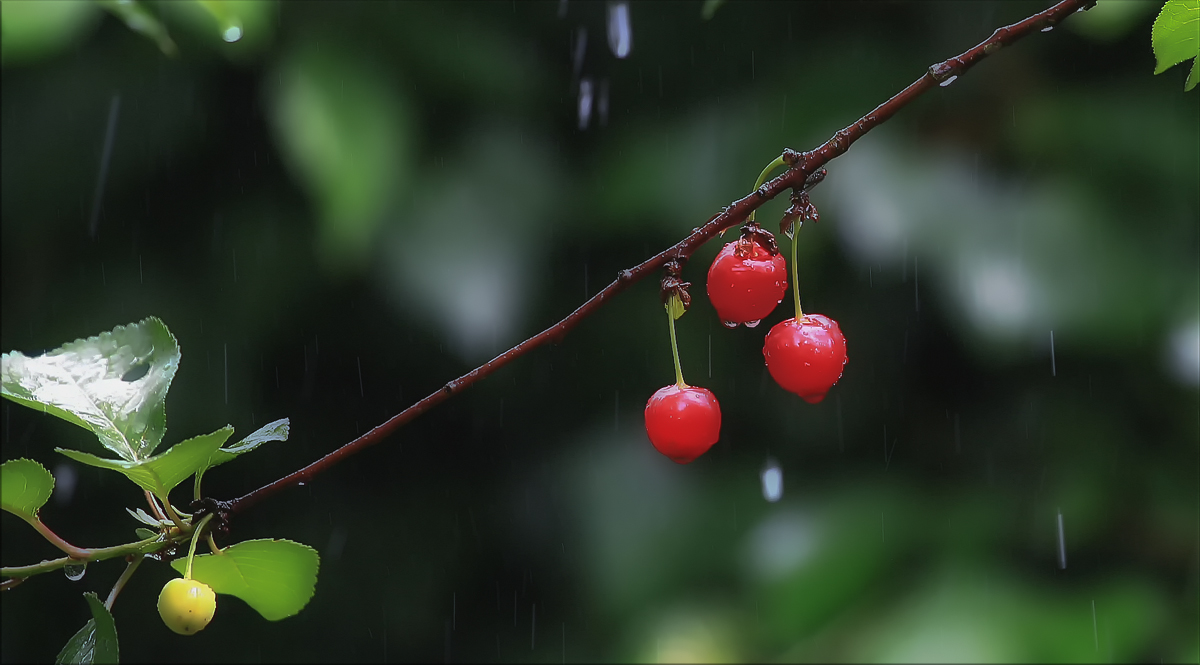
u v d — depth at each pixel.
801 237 1.22
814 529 1.24
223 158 1.26
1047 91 1.23
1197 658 1.20
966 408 1.27
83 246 1.27
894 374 1.28
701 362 1.28
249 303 1.27
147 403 1.06
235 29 1.19
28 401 1.05
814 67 1.24
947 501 1.25
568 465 1.28
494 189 1.22
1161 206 1.21
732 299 1.07
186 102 1.26
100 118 1.26
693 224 1.22
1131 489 1.24
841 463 1.28
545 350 1.29
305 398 1.31
